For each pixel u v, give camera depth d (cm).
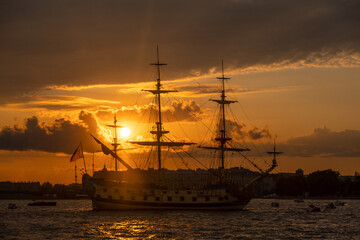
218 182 18975
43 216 16125
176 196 17275
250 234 11200
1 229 12044
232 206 17875
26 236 10825
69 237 10644
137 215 15388
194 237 10638
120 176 17450
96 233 11212
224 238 10538
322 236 11050
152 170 18125
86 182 17350
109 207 17025
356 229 12456
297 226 13025
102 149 18538
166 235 10906
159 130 19688
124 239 10344
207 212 16838
